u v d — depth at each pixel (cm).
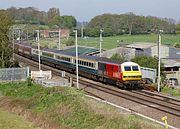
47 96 3672
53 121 2975
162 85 4478
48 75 5188
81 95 3606
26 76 5144
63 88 3859
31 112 3369
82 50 7956
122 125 2469
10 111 3581
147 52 7669
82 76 5728
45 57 7656
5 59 5934
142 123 2509
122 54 7069
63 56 6525
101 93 4009
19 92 4216
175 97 3753
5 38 5909
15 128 2969
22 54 9888
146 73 4888
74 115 2928
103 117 2691
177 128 2533
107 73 4647
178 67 6881
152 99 3641
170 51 8394
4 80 4966
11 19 6166
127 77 4228
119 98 3678
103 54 7788
